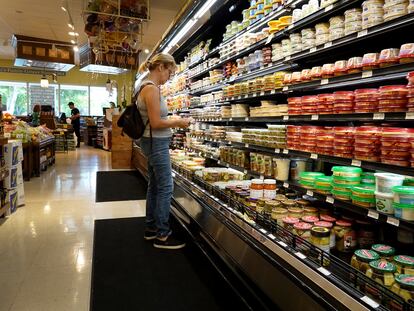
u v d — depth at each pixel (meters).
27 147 6.49
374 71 1.67
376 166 1.64
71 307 2.13
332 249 1.88
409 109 1.48
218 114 3.73
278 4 2.52
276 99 3.16
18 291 2.31
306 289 1.49
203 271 2.67
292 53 2.35
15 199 4.34
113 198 5.14
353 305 1.28
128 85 13.24
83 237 3.41
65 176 7.02
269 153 2.86
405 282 1.30
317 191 2.06
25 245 3.17
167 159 3.05
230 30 3.46
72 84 16.72
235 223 2.29
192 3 3.31
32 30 9.20
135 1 4.52
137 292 2.33
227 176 3.19
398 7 1.55
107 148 12.47
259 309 1.95
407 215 1.42
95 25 4.82
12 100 16.11
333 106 1.98
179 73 5.52
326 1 1.99
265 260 1.83
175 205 3.86
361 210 1.68
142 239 3.37
